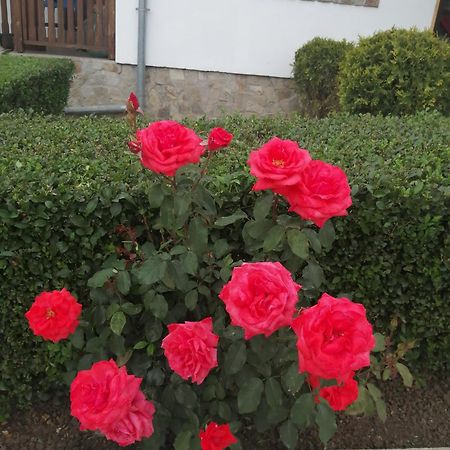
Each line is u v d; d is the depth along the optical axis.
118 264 2.28
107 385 1.82
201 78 7.80
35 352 2.57
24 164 2.70
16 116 3.90
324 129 3.84
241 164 2.78
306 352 1.64
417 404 2.85
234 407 2.34
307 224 2.25
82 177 2.53
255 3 7.53
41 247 2.40
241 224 2.49
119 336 2.25
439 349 2.84
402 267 2.65
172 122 2.01
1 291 2.44
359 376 2.47
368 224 2.55
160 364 2.39
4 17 7.91
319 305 1.72
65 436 2.56
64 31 7.76
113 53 7.73
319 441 2.59
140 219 2.48
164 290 2.24
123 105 7.75
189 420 2.25
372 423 2.72
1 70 5.80
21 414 2.67
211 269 2.32
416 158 2.94
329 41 7.24
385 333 2.81
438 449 2.57
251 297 1.73
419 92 5.74
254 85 7.88
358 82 5.87
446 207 2.50
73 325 2.07
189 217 2.30
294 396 2.23
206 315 2.42
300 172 1.86
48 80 6.17
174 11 7.48
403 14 7.67
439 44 5.84
